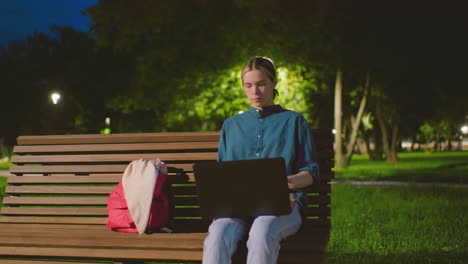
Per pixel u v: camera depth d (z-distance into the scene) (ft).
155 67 66.90
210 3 64.18
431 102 93.86
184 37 65.05
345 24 69.26
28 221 13.20
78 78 92.02
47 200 13.30
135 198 11.10
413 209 26.43
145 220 10.99
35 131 119.03
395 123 108.58
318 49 69.00
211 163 9.64
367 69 78.74
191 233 11.24
